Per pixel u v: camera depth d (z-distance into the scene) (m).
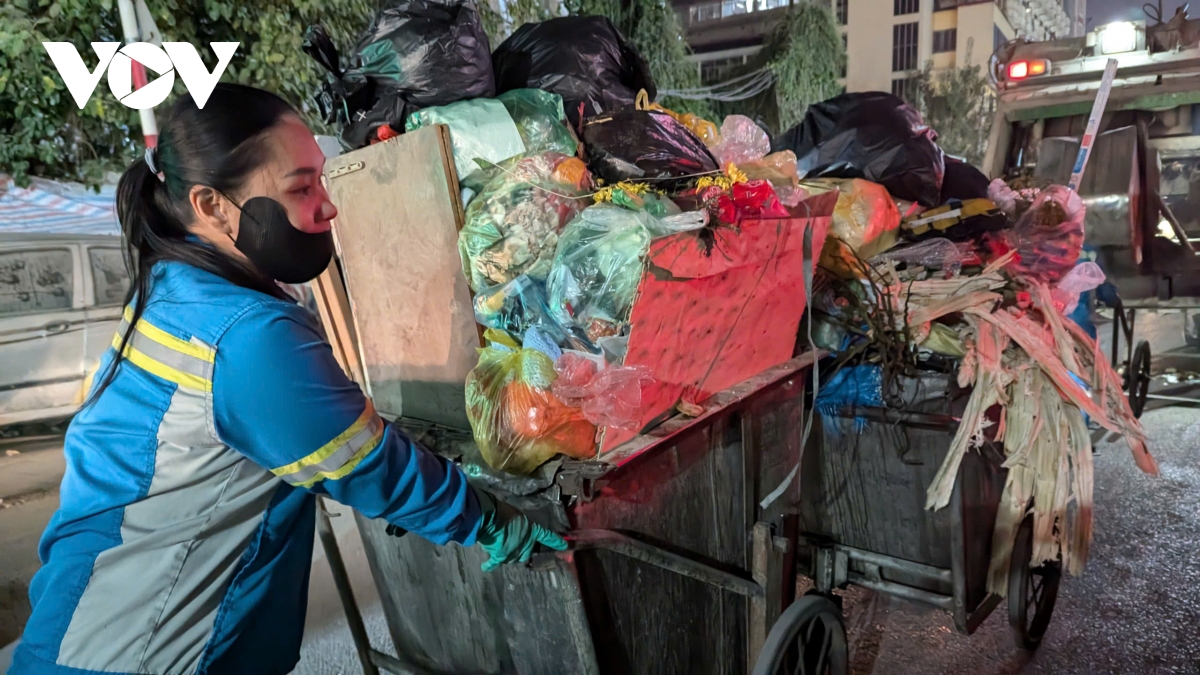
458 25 1.87
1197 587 3.18
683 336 1.57
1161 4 5.02
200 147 1.02
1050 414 2.41
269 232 1.08
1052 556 2.49
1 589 3.42
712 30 24.84
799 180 2.57
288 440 1.03
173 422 1.04
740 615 2.03
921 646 2.87
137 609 1.08
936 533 2.44
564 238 1.49
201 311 1.04
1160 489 4.16
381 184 1.75
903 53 34.25
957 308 2.38
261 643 1.21
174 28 5.58
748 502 1.93
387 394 1.94
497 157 1.70
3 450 5.21
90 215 5.59
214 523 1.10
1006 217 2.82
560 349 1.46
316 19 6.30
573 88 2.09
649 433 1.54
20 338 5.18
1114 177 4.86
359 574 3.45
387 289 1.83
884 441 2.46
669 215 1.48
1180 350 5.46
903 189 2.80
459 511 1.16
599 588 1.48
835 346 2.49
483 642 1.75
